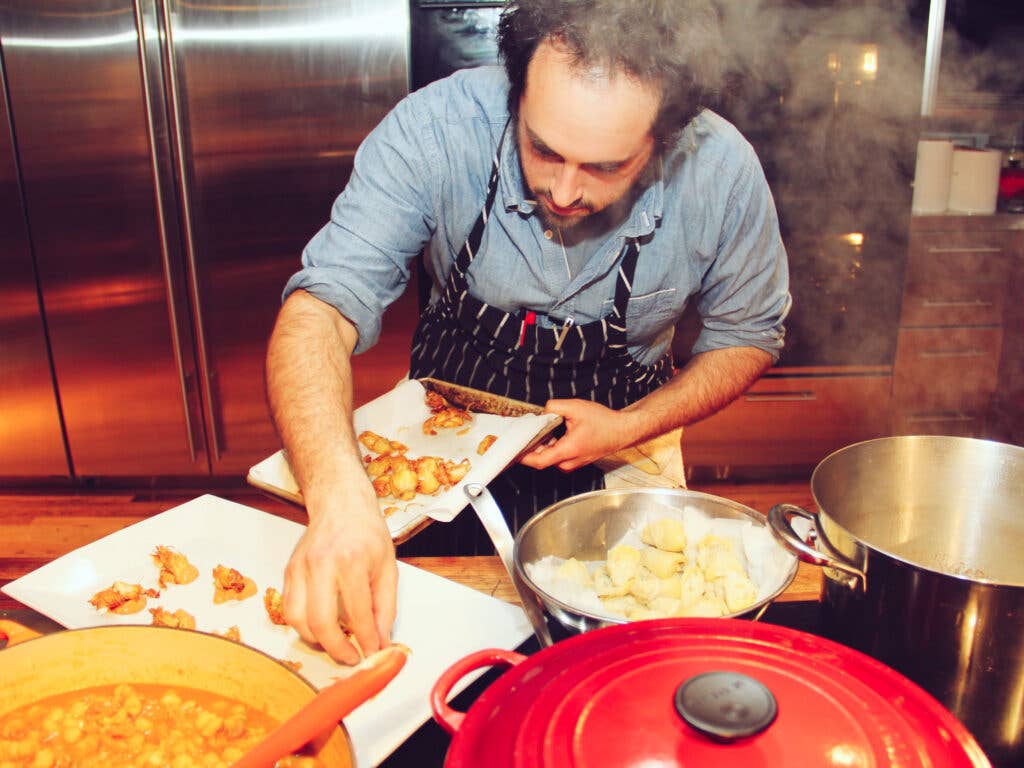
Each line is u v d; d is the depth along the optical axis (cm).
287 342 101
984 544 83
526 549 78
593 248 123
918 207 280
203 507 108
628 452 141
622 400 141
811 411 285
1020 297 279
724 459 288
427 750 72
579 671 49
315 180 250
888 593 63
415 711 73
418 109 118
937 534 84
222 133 244
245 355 267
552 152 86
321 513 76
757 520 82
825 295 273
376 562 73
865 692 47
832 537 67
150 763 60
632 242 122
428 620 86
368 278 111
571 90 80
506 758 45
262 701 64
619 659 50
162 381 270
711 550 80
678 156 116
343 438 87
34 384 271
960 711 63
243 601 92
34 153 246
